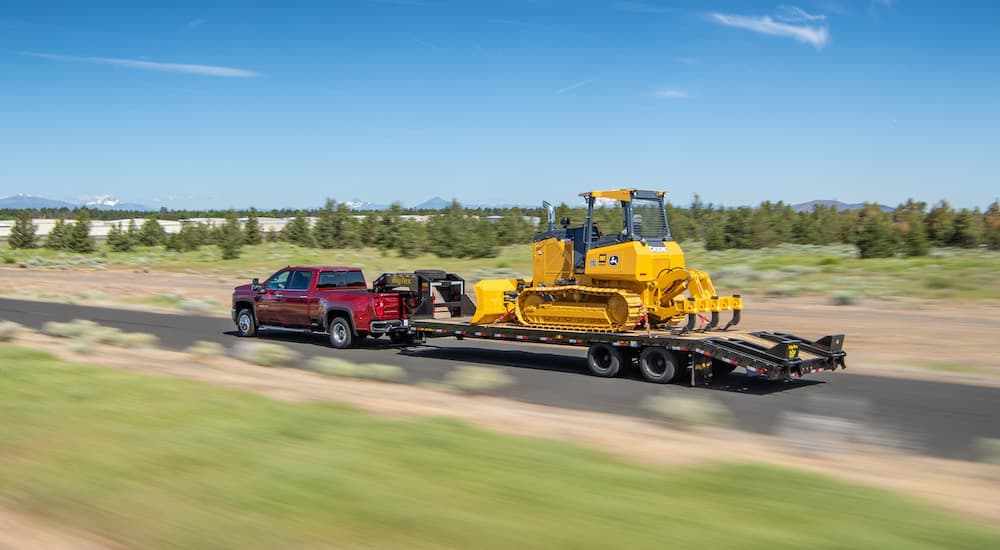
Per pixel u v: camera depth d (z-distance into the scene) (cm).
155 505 534
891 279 3008
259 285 1989
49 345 1702
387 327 1756
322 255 5997
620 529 487
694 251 5469
